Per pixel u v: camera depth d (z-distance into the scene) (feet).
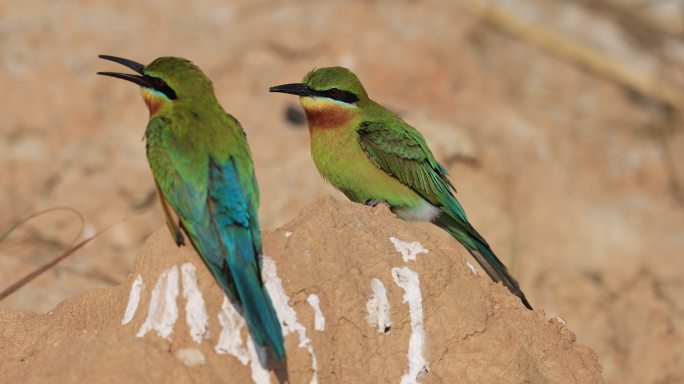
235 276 23.22
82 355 22.90
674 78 69.36
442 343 25.20
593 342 49.49
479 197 52.49
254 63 60.80
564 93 67.05
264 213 51.93
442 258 25.75
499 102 62.34
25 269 47.37
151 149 26.58
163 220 52.80
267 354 23.52
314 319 24.16
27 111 57.57
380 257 25.31
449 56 63.10
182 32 64.13
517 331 25.99
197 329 23.39
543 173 57.77
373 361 24.75
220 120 27.25
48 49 60.95
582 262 54.39
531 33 69.62
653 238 55.93
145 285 24.23
